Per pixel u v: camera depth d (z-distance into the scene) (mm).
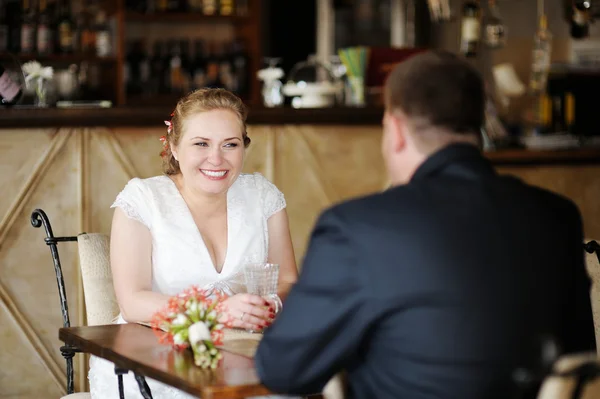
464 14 5910
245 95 7664
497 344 1712
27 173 3902
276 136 4383
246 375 1990
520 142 5699
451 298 1697
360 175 4555
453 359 1703
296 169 4434
